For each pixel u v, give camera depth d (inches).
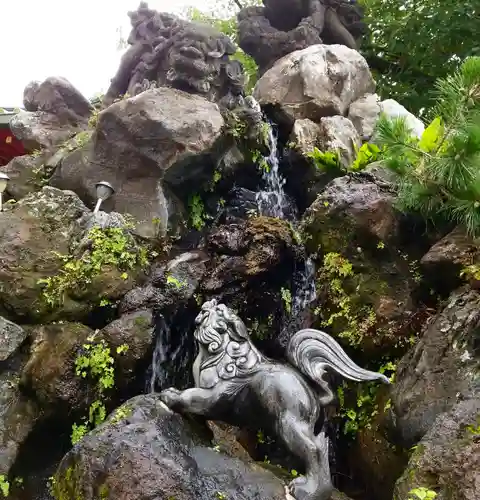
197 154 243.9
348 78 309.9
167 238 246.1
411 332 199.0
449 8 460.4
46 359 199.0
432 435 149.9
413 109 485.4
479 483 132.0
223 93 286.4
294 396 160.7
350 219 210.5
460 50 481.1
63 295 216.1
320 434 164.1
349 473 202.4
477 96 195.0
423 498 133.5
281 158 292.0
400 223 210.2
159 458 148.6
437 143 206.4
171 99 253.3
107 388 200.2
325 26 354.6
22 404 198.8
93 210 251.8
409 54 498.9
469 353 171.0
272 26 355.9
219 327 172.6
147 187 249.6
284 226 227.5
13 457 189.2
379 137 214.7
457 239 194.7
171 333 220.4
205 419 172.6
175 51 280.1
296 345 171.5
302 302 227.9
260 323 228.1
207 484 149.6
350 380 170.6
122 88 308.0
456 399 164.1
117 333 201.0
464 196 191.9
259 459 186.7
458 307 179.9
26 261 219.8
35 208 233.3
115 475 146.3
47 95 325.1
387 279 206.8
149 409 161.6
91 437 156.1
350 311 207.5
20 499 190.5
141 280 225.5
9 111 445.1
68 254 226.4
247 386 166.6
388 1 515.5
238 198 269.6
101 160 257.6
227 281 219.1
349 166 272.4
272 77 308.0
